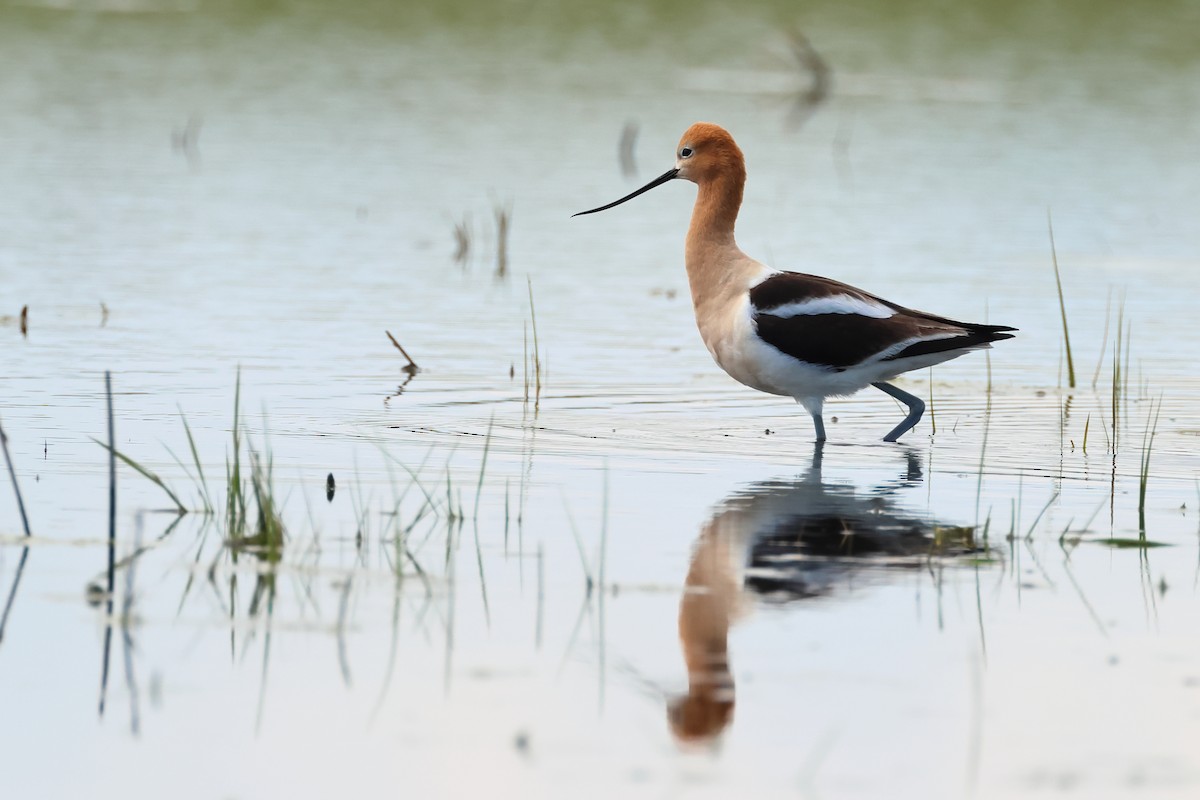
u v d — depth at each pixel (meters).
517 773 7.38
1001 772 7.42
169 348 16.47
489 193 25.64
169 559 10.03
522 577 9.85
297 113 31.81
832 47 40.09
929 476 12.50
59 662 8.50
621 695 8.20
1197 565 10.23
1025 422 14.59
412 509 11.25
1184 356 17.20
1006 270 21.00
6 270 19.86
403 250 21.95
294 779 7.32
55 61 35.88
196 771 7.39
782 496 11.76
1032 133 31.27
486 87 34.91
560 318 18.67
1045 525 11.11
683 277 21.03
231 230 22.66
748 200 25.42
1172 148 29.84
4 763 7.45
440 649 8.74
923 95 35.12
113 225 22.66
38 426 13.30
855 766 7.47
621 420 14.33
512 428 13.84
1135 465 12.92
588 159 28.22
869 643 8.87
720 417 14.60
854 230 23.30
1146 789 7.27
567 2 44.25
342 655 8.65
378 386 15.29
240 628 8.99
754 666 8.54
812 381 13.71
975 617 9.27
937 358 13.67
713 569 10.02
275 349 16.62
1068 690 8.29
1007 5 44.06
